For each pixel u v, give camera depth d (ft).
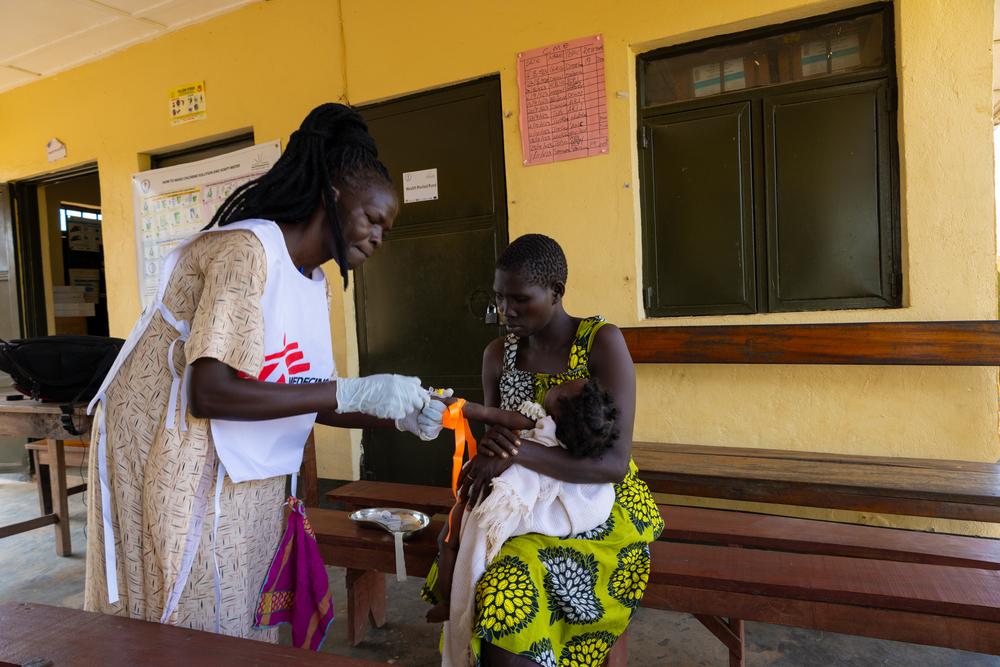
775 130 10.06
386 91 12.71
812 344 9.32
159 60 15.39
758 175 10.23
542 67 11.18
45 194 19.51
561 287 5.22
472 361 12.64
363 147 4.16
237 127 14.56
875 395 9.47
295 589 4.86
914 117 8.99
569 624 4.58
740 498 8.36
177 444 3.96
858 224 9.66
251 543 4.42
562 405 4.58
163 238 15.83
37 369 10.02
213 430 4.01
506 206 12.00
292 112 13.82
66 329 20.57
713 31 10.14
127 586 4.22
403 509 7.36
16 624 4.13
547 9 11.09
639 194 10.96
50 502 14.01
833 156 9.74
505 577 4.33
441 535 5.17
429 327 12.97
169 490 3.96
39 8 13.75
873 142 9.50
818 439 9.83
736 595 5.21
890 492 7.59
